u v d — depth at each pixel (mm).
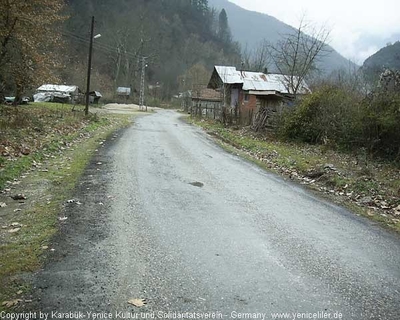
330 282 4148
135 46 72812
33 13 19844
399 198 8047
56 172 8781
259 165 12008
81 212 6051
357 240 5551
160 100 75812
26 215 5820
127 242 4953
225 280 4043
